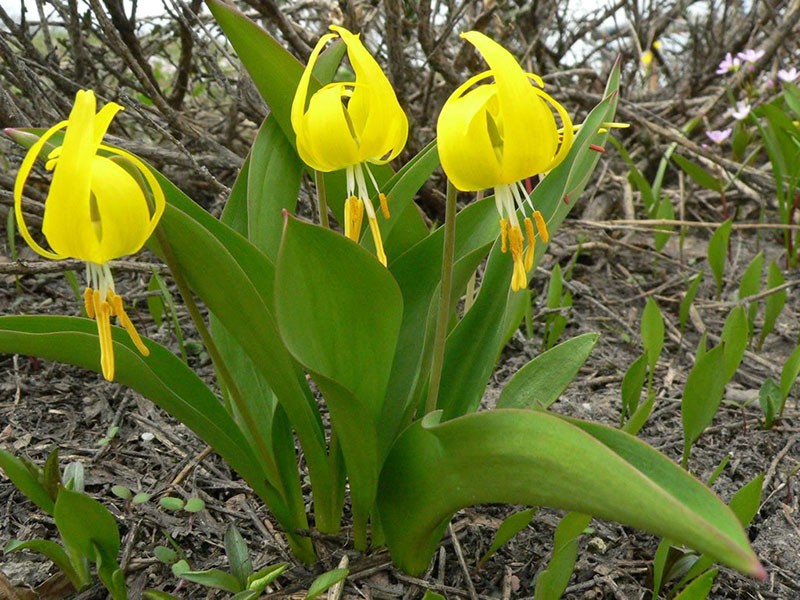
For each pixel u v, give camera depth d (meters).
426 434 0.16
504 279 0.20
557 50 0.56
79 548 0.18
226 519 0.23
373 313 0.16
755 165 0.56
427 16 0.37
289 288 0.14
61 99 0.34
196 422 0.18
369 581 0.21
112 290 0.14
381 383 0.17
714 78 0.59
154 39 0.44
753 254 0.44
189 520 0.23
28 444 0.26
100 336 0.14
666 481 0.12
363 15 0.40
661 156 0.50
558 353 0.20
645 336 0.27
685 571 0.20
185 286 0.16
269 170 0.21
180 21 0.34
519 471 0.13
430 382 0.18
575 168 0.18
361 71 0.15
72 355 0.17
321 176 0.19
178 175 0.40
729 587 0.21
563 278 0.38
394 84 0.36
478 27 0.39
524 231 0.20
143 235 0.13
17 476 0.19
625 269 0.42
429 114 0.46
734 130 0.53
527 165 0.13
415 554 0.20
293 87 0.20
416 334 0.20
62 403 0.29
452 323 0.23
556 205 0.19
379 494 0.19
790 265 0.42
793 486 0.25
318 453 0.20
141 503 0.23
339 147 0.15
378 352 0.17
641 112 0.52
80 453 0.26
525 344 0.33
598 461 0.12
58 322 0.18
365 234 0.20
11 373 0.31
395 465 0.18
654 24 0.60
